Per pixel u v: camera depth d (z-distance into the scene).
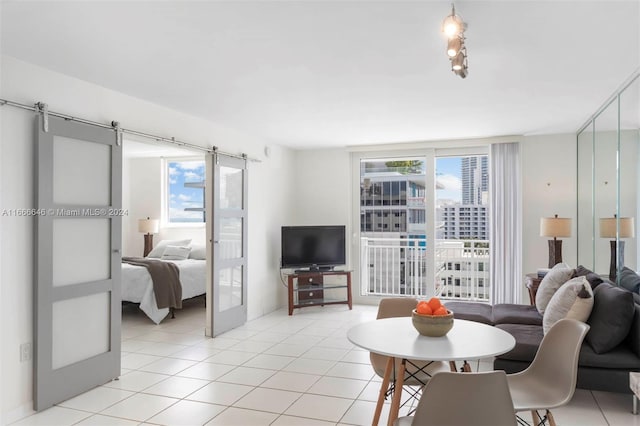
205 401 3.30
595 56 3.03
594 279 3.54
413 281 6.84
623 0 2.23
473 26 2.54
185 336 5.18
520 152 6.05
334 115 4.77
